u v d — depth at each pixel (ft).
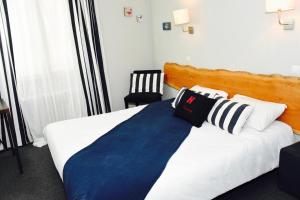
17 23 11.65
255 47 9.22
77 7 12.91
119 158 7.02
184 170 6.40
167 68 14.39
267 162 7.84
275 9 7.57
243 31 9.53
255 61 9.34
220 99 9.39
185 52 12.86
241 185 7.96
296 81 7.95
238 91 10.03
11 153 11.93
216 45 10.86
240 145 7.42
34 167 10.47
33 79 12.37
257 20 8.94
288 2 7.48
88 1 13.14
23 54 11.98
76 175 6.44
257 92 9.25
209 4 10.76
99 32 13.75
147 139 8.09
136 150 7.43
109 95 14.76
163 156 6.99
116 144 7.89
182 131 8.55
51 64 12.77
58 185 9.12
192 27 11.93
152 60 15.90
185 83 13.05
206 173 6.56
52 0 12.26
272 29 8.53
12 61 11.83
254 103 8.84
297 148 7.13
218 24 10.54
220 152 7.09
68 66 13.16
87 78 13.82
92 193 5.72
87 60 13.65
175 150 7.30
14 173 10.09
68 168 6.84
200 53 11.85
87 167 6.69
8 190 9.02
